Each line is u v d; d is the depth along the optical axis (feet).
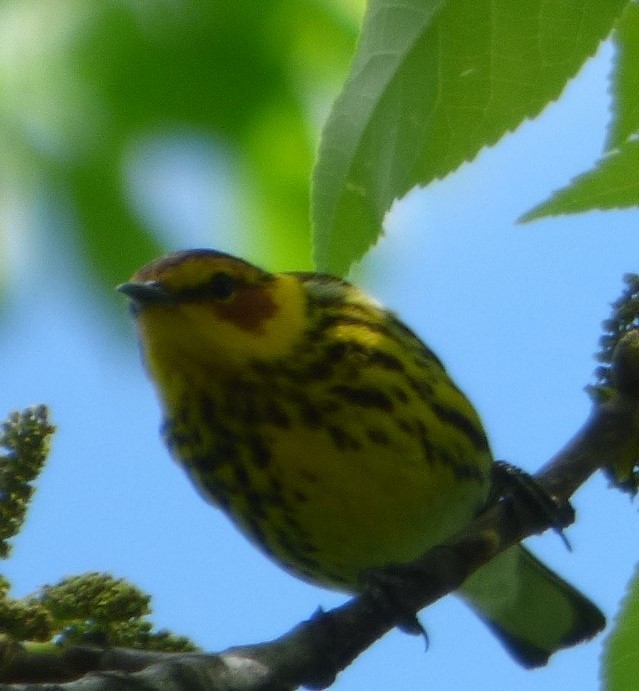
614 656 19.92
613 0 18.99
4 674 18.72
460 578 24.63
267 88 31.32
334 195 20.29
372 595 22.97
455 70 19.49
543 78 19.48
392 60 19.53
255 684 19.56
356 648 22.26
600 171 20.26
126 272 30.60
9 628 19.45
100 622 19.92
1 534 20.30
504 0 19.01
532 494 25.50
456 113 19.71
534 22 19.12
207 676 18.75
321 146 20.10
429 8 19.24
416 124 19.80
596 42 19.25
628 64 20.77
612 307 27.09
